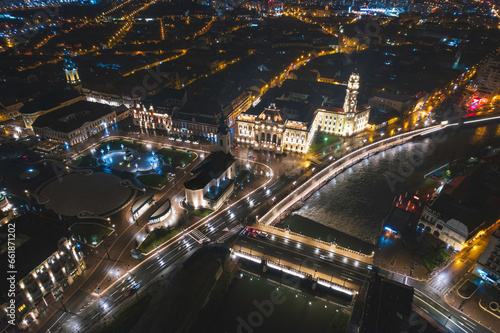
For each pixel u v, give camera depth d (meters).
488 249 111.12
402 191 162.88
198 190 144.50
